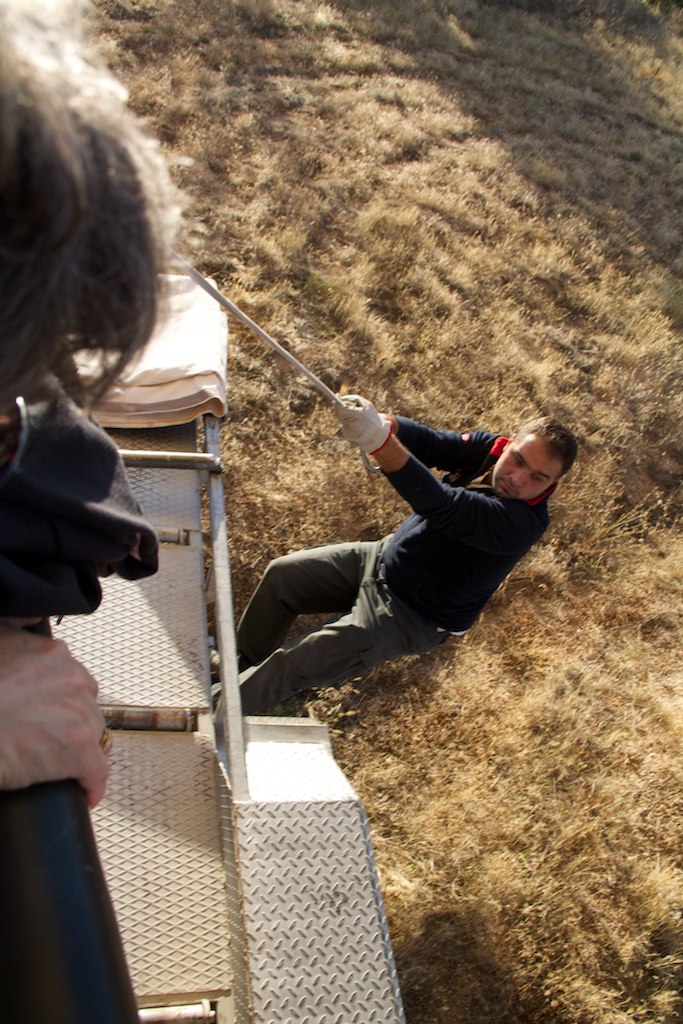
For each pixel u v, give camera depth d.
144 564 1.08
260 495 4.97
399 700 4.51
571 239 8.69
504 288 7.64
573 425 6.71
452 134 9.83
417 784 4.21
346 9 11.97
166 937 1.80
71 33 0.64
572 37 14.32
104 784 0.89
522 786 4.32
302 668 3.29
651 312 8.29
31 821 0.76
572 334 7.59
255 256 6.59
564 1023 3.62
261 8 10.80
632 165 10.86
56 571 0.89
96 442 0.97
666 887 4.10
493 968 3.66
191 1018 1.68
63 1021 0.67
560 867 4.06
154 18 9.70
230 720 2.20
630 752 4.66
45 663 0.89
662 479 6.89
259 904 1.83
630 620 5.61
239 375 5.61
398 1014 1.78
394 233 7.53
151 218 0.66
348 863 1.94
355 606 3.38
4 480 0.82
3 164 0.54
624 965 3.85
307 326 6.22
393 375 6.23
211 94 8.57
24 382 0.65
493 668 4.88
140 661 2.33
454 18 13.02
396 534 3.48
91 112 0.61
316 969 1.78
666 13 17.58
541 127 10.90
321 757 2.29
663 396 7.38
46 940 0.70
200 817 2.02
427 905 3.76
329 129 8.88
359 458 5.40
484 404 6.38
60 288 0.61
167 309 0.74
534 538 3.27
